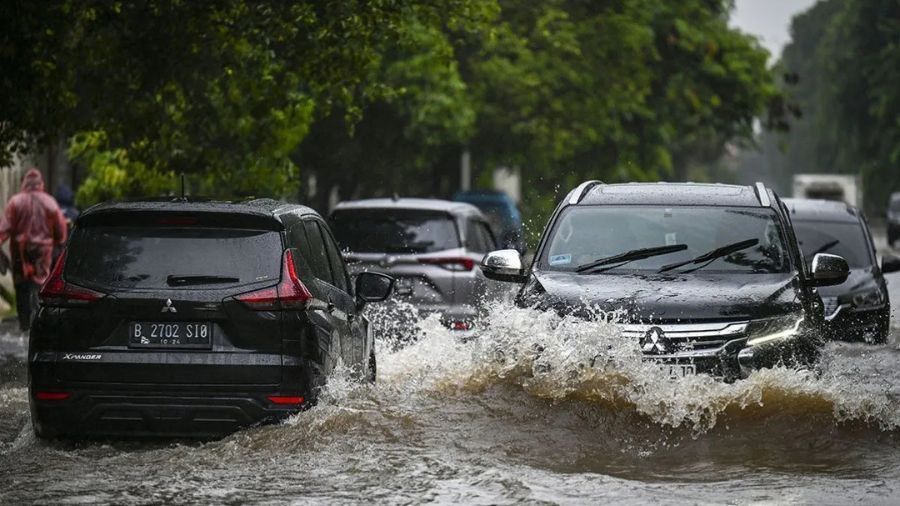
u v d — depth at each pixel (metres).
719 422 22.89
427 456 21.61
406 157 101.56
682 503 19.02
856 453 21.89
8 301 56.69
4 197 66.81
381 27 45.16
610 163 128.12
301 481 20.33
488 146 114.62
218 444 22.27
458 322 40.16
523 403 23.42
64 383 22.80
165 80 47.03
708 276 26.19
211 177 54.34
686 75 128.75
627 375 23.31
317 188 105.25
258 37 44.25
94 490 19.91
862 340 43.03
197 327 22.83
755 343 23.84
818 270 27.11
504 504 18.89
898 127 193.00
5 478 20.75
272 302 22.88
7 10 38.12
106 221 23.38
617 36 115.56
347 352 26.09
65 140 58.59
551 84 111.56
